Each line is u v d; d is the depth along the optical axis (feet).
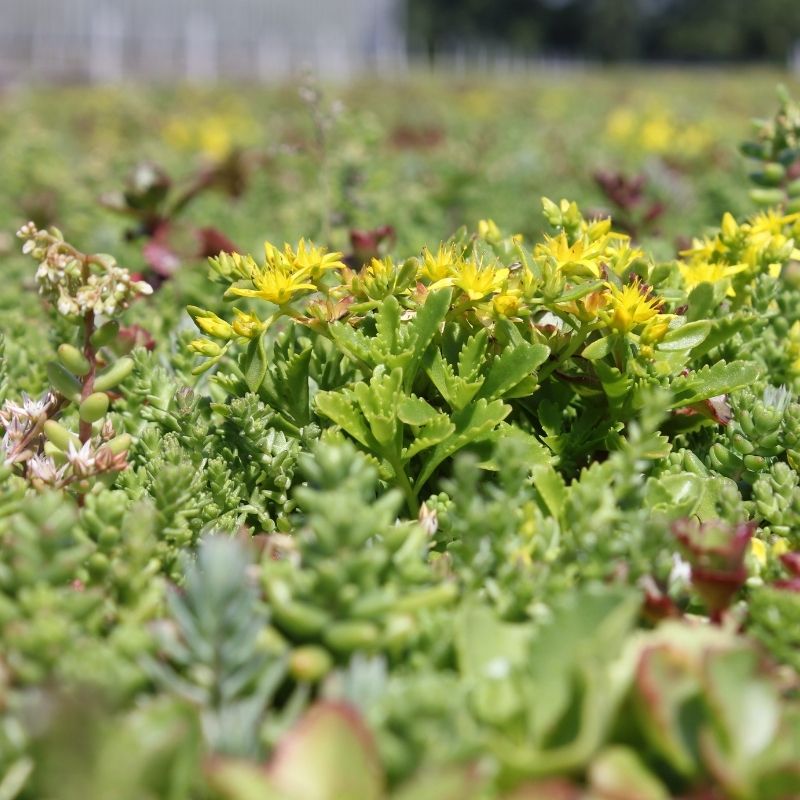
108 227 2.53
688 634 1.09
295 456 1.36
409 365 1.33
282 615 1.06
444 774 0.96
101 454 1.26
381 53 32.68
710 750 1.00
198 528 1.29
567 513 1.22
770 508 1.30
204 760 1.02
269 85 11.79
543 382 1.41
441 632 1.10
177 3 29.86
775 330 1.59
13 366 1.61
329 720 0.99
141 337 1.59
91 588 1.15
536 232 2.67
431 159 4.33
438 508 1.30
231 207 3.00
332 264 1.34
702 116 6.51
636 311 1.31
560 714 1.03
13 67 19.40
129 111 6.96
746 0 38.42
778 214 1.59
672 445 1.39
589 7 39.09
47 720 0.98
